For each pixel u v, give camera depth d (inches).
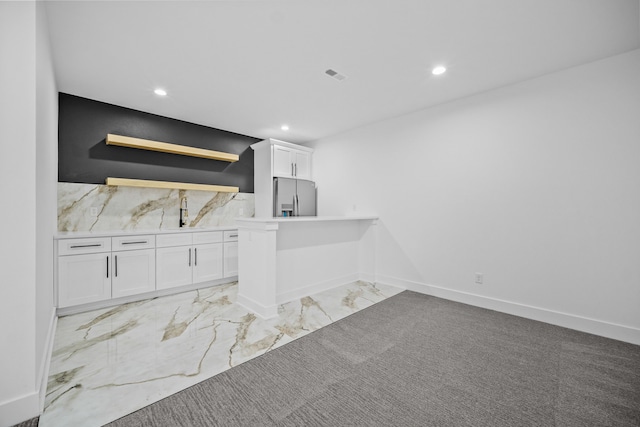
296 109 139.2
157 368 70.4
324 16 73.2
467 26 77.1
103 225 130.9
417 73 103.5
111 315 105.3
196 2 67.6
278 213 172.1
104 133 131.1
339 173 179.9
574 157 97.2
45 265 71.4
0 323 51.3
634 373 70.0
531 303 106.3
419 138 140.0
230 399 59.0
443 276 130.7
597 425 53.0
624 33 79.1
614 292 90.4
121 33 79.4
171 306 115.2
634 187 87.1
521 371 70.7
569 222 98.3
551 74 102.0
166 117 150.4
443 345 84.0
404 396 60.7
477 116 120.3
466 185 123.5
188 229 138.3
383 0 67.4
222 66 98.4
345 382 65.5
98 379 65.6
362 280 160.7
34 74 54.7
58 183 119.6
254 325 96.9
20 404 51.9
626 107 88.4
